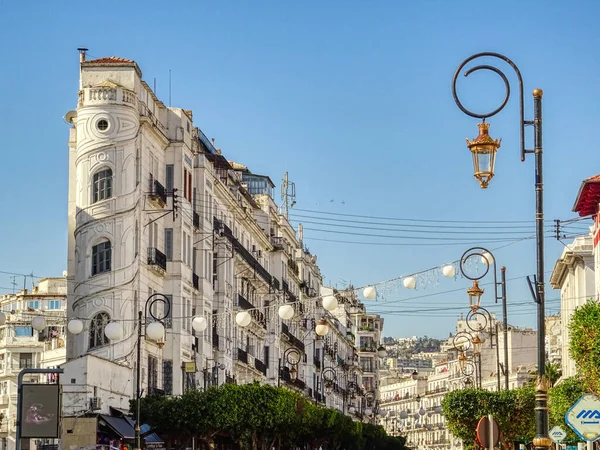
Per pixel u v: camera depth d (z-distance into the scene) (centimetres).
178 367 5691
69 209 5691
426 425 19862
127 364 5159
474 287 4222
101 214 5206
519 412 5634
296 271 10075
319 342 11050
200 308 6184
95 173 5256
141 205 5369
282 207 10400
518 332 15388
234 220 7512
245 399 5281
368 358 17062
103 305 5166
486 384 15700
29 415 2767
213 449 5572
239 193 7969
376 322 18312
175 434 5062
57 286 10850
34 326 3919
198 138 6406
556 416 4944
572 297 8619
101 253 5225
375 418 16575
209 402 5028
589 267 8225
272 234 9269
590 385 4038
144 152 5447
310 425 6512
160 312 5709
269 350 8506
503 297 5719
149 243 5525
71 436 4428
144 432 4894
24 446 3856
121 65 5350
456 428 5738
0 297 10719
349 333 14162
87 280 5206
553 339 14625
